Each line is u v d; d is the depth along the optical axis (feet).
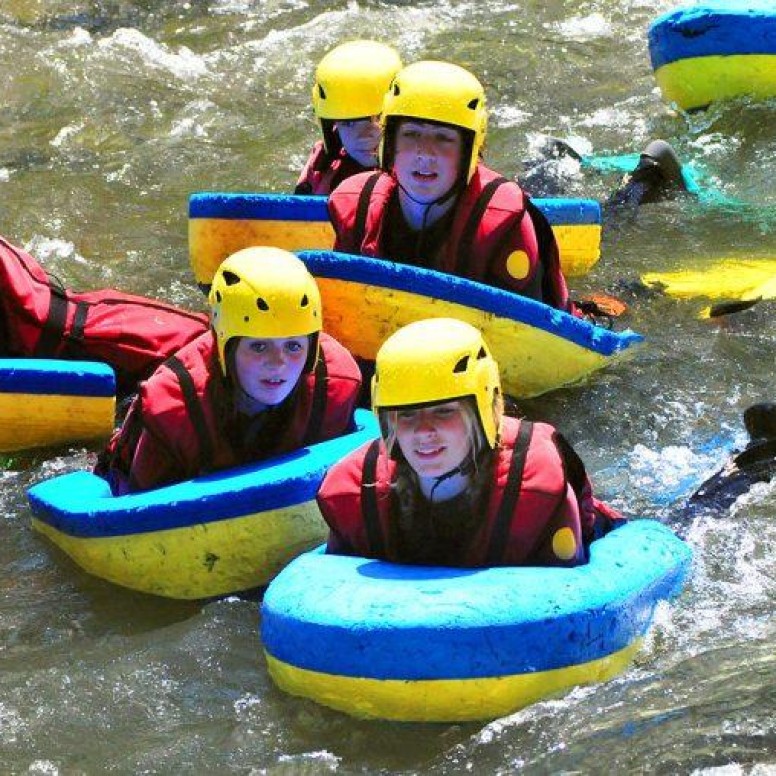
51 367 81.76
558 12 153.89
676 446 80.28
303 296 69.46
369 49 99.09
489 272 85.20
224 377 70.54
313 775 57.62
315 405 72.49
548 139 119.75
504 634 57.67
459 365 60.23
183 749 59.57
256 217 95.40
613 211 108.68
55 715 61.93
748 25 122.01
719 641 62.75
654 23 127.34
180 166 122.21
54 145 126.62
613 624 60.03
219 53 146.51
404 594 58.90
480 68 140.97
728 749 56.03
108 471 76.02
